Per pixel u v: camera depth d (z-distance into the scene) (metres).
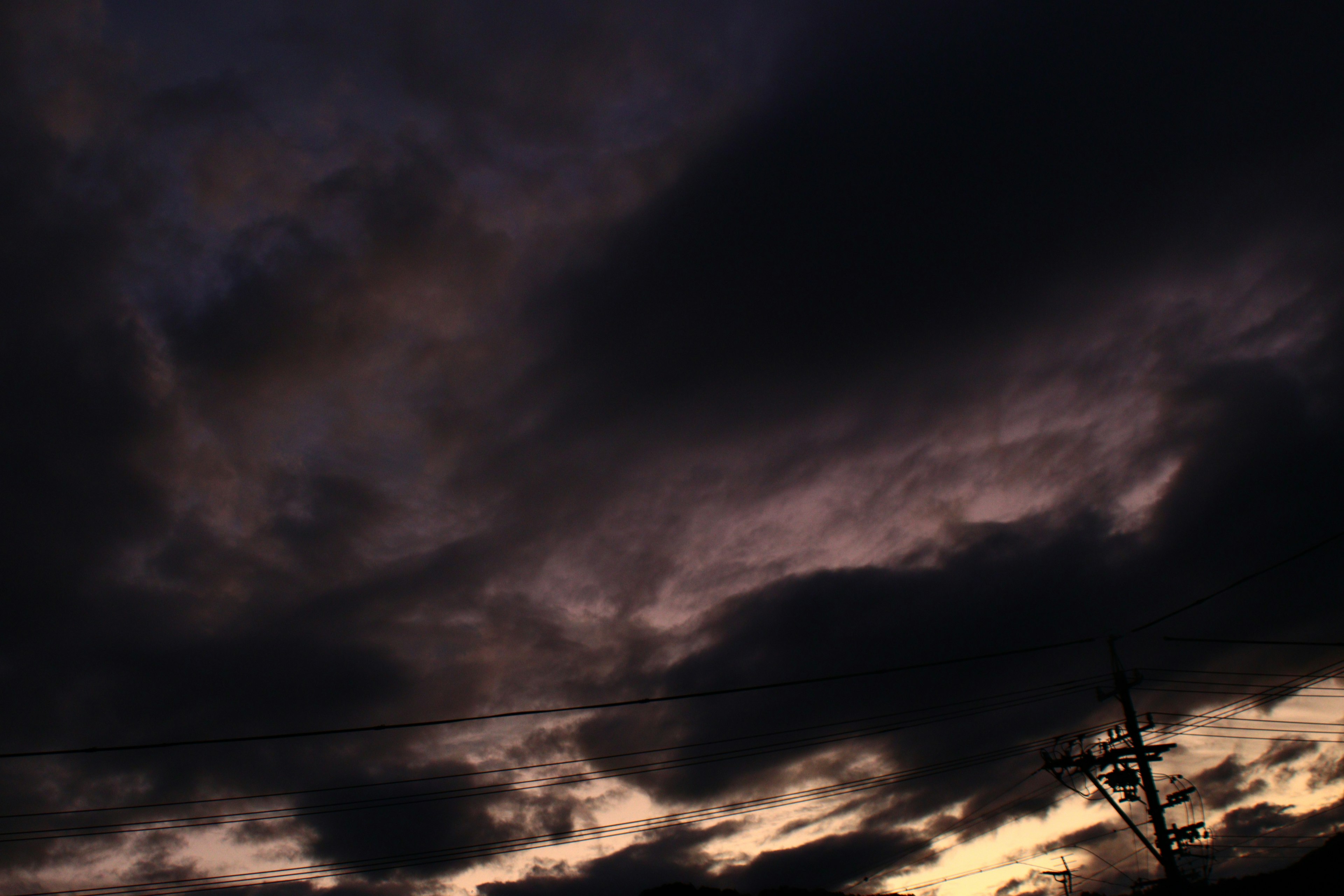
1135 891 31.22
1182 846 29.22
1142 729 30.34
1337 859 30.41
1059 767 31.31
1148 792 29.66
